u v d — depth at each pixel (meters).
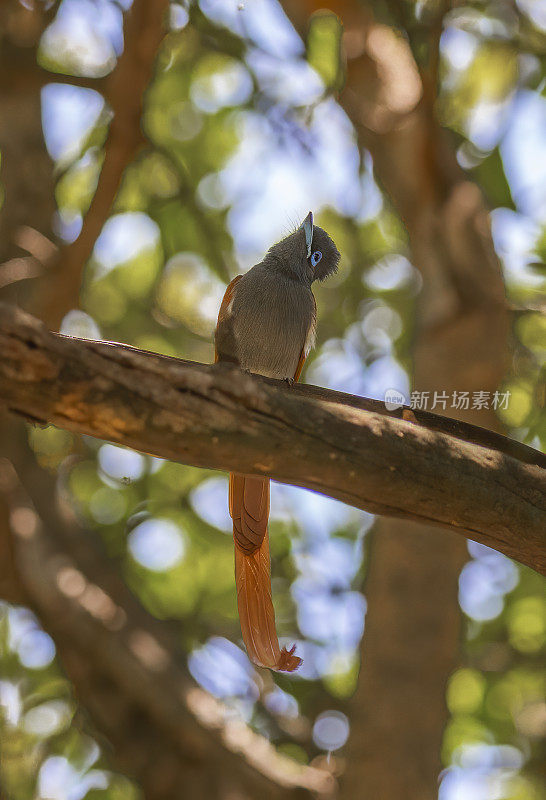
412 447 5.34
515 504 5.63
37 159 13.22
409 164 11.79
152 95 14.50
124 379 4.56
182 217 14.63
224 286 14.27
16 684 12.87
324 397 6.03
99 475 14.27
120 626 11.27
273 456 5.04
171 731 10.70
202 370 5.05
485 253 11.80
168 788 10.49
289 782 10.48
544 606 13.39
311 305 9.53
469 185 12.03
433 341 11.68
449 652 11.12
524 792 12.38
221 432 4.84
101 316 14.71
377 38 12.32
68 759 12.22
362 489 5.36
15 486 12.10
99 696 11.05
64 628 11.21
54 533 12.12
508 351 12.23
